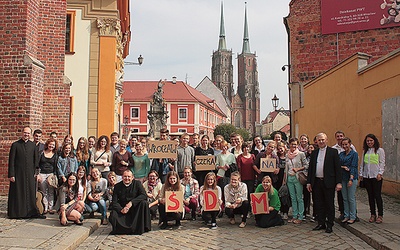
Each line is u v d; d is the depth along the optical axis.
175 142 10.48
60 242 7.06
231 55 133.50
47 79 14.73
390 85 12.71
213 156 10.33
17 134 11.13
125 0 23.55
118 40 21.31
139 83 72.56
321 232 8.59
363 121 14.66
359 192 14.01
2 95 11.16
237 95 135.12
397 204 11.23
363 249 7.21
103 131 18.98
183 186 9.68
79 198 8.75
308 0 22.27
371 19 20.83
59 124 14.79
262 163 10.00
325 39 21.84
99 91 19.11
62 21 14.82
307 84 21.34
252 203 9.08
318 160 8.83
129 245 7.52
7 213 9.22
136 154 10.63
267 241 7.80
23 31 11.21
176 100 69.44
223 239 7.97
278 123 102.06
